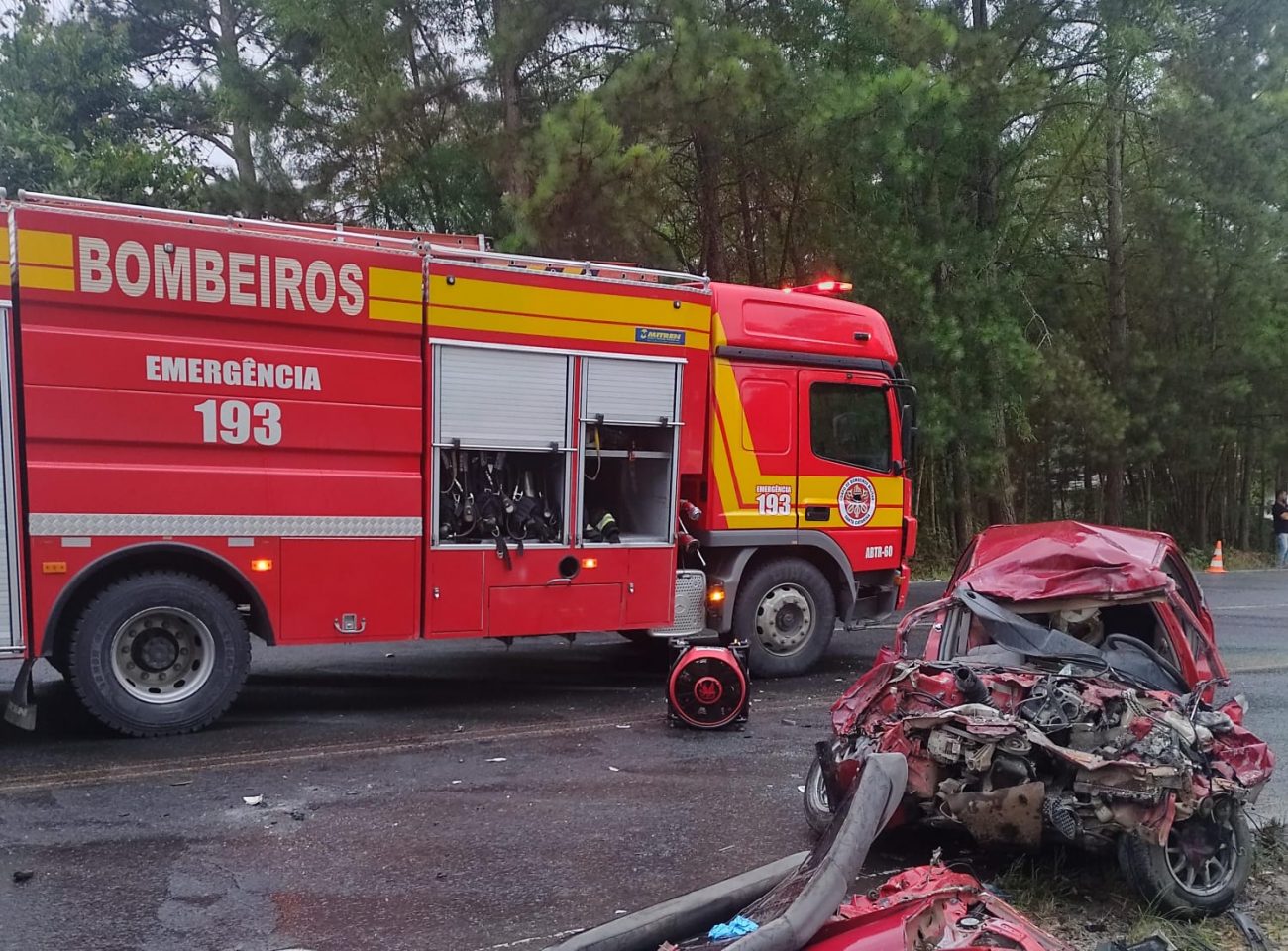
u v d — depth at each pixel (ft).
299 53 57.52
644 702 27.04
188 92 68.95
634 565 26.99
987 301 58.70
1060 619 17.67
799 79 49.11
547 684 29.19
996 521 72.02
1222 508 100.07
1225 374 79.46
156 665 21.88
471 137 48.55
